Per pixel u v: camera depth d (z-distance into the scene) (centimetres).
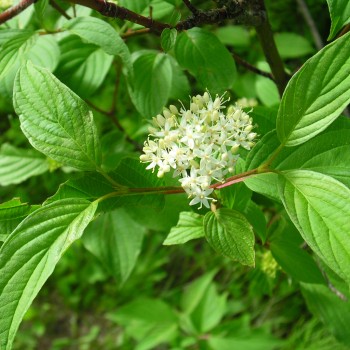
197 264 57
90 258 62
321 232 16
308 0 46
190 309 51
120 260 32
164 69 27
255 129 22
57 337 63
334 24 18
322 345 46
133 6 25
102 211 19
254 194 27
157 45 50
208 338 49
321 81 17
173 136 19
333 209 16
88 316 63
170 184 22
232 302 54
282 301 52
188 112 19
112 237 32
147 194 20
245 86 41
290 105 17
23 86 18
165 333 50
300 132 18
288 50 41
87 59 28
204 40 25
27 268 17
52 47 25
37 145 18
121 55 22
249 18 23
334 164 19
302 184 17
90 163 18
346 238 15
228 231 18
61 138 18
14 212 19
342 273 15
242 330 49
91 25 23
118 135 33
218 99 20
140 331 51
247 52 44
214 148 19
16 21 26
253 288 33
